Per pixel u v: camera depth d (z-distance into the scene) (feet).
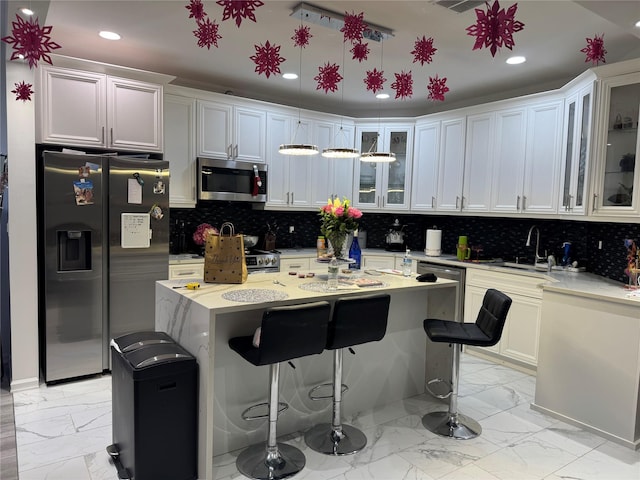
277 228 16.74
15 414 9.19
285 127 15.38
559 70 12.41
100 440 8.27
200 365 7.01
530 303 12.05
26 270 10.25
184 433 6.98
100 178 10.80
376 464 7.79
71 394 10.19
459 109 14.83
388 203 16.94
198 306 7.04
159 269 11.84
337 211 9.11
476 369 12.60
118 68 11.37
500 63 11.91
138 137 11.93
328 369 9.32
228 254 8.80
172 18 9.50
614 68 9.70
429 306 10.75
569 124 11.74
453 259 14.88
